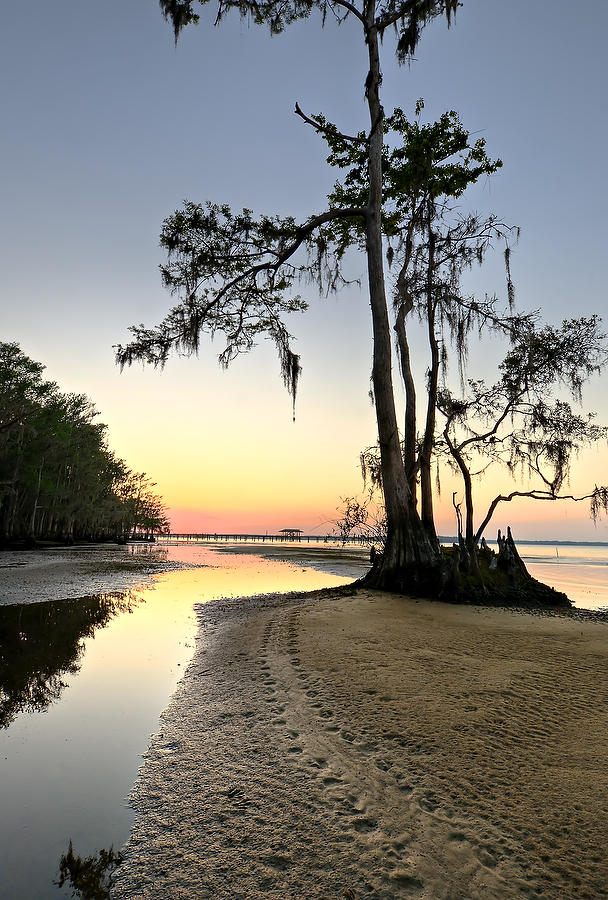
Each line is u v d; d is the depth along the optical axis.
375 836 3.04
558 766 3.76
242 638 8.79
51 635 9.42
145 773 4.05
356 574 26.06
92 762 4.26
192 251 17.00
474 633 8.40
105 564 29.25
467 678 5.89
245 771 3.99
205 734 4.78
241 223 16.61
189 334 17.45
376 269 14.98
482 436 16.02
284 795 3.59
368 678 5.96
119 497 78.31
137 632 9.77
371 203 15.45
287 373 18.08
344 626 8.91
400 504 13.97
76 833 3.22
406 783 3.62
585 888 2.53
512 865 2.72
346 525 20.12
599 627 9.08
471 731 4.42
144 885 2.71
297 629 8.84
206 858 2.93
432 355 16.12
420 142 17.02
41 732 4.92
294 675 6.31
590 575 30.67
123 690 6.21
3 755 4.40
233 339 19.03
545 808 3.22
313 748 4.29
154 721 5.19
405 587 13.11
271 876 2.74
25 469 42.78
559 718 4.68
